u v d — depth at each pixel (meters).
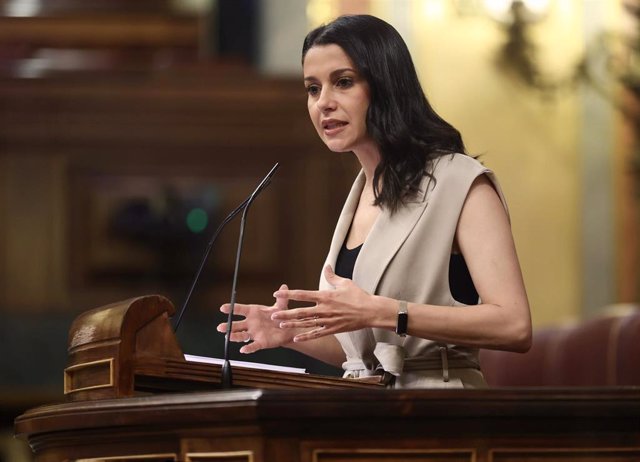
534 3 27.00
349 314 8.77
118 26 25.97
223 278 24.28
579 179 26.89
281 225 24.64
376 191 9.94
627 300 26.66
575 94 27.02
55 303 24.12
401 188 9.73
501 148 26.94
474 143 26.88
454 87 26.92
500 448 7.82
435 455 7.69
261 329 9.65
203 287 24.16
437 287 9.57
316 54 9.92
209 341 23.56
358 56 9.81
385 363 9.35
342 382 8.99
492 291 9.30
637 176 26.83
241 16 26.59
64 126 24.45
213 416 7.39
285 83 24.62
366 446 7.58
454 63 26.94
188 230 24.31
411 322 8.88
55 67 25.53
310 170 24.78
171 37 26.09
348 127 9.88
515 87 27.03
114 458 8.19
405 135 9.78
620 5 27.05
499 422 7.79
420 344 9.59
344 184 24.81
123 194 24.47
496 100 26.95
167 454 7.89
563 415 7.81
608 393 7.91
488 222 9.55
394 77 9.85
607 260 26.77
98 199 24.41
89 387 8.65
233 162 24.73
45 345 23.69
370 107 9.88
